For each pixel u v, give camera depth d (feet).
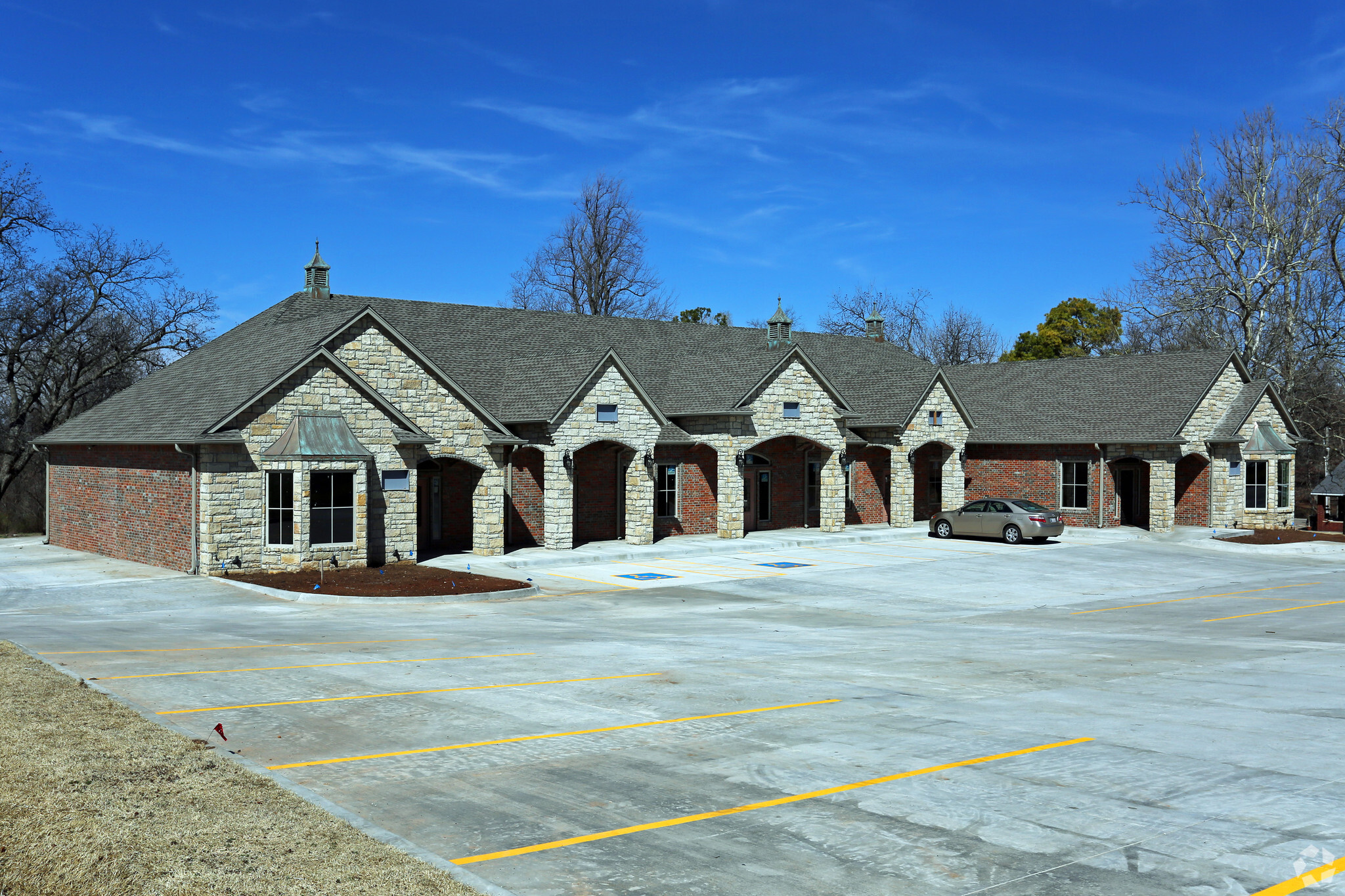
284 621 65.16
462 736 36.01
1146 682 46.60
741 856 24.77
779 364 121.80
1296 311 176.24
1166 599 81.35
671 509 122.93
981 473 151.74
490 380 114.52
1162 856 24.64
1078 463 142.10
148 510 92.99
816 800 29.04
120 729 34.58
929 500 150.71
